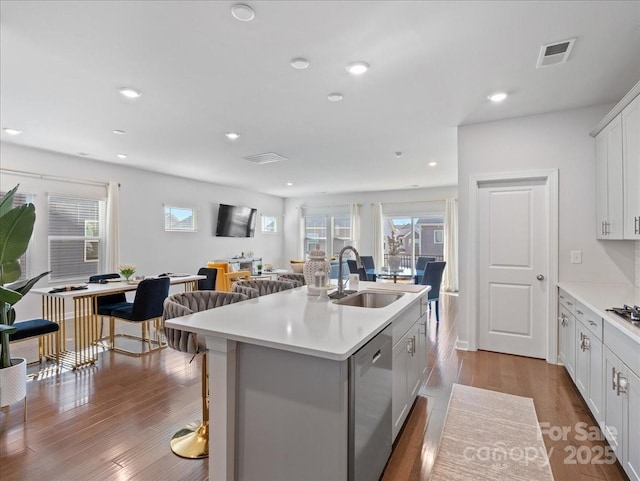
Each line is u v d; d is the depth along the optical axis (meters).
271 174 6.82
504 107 3.34
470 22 2.04
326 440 1.44
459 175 3.87
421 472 1.91
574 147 3.38
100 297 4.19
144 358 3.71
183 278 4.89
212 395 1.69
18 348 4.01
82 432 2.27
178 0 1.84
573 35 2.16
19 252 2.54
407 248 8.99
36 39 2.21
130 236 6.15
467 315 3.87
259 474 1.62
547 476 1.88
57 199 5.17
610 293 2.73
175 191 7.04
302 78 2.74
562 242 3.43
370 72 2.65
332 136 4.27
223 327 1.70
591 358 2.35
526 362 3.51
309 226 10.38
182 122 3.75
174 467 1.93
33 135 4.22
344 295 2.61
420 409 2.59
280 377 1.55
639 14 1.96
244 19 2.01
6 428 2.32
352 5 1.89
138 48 2.32
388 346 1.94
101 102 3.21
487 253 3.82
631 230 2.49
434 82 2.81
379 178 7.28
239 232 8.57
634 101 2.42
